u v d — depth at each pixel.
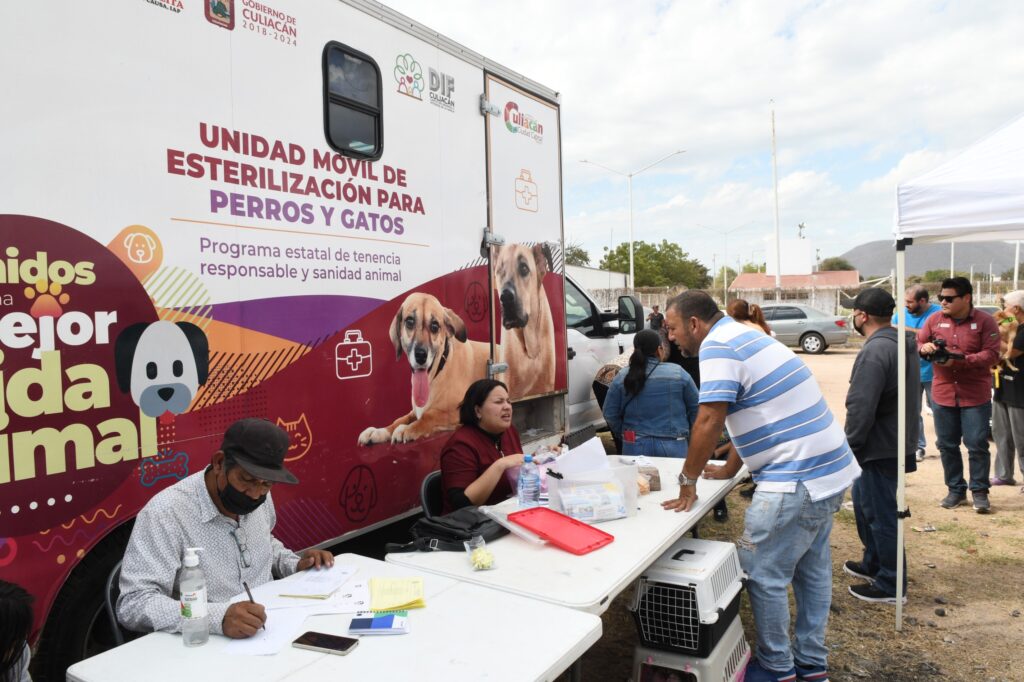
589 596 2.06
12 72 2.01
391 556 2.46
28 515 2.03
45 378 2.07
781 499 2.61
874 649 3.37
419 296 3.51
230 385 2.60
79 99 2.16
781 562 2.68
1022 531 4.84
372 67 3.25
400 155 3.40
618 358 5.61
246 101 2.68
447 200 3.71
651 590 2.51
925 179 3.37
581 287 6.01
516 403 4.40
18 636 1.62
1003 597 3.89
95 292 2.19
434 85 3.63
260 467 2.03
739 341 2.67
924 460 6.89
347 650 1.72
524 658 1.69
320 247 2.97
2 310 1.98
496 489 3.30
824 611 2.84
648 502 3.00
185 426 2.45
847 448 2.74
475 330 3.92
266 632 1.85
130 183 2.29
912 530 4.91
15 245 2.01
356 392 3.14
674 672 2.51
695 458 2.77
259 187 2.72
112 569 2.27
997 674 3.15
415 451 3.49
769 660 2.73
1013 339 5.30
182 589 1.80
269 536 2.38
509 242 4.21
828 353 17.75
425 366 3.55
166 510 2.08
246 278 2.66
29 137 2.04
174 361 2.41
